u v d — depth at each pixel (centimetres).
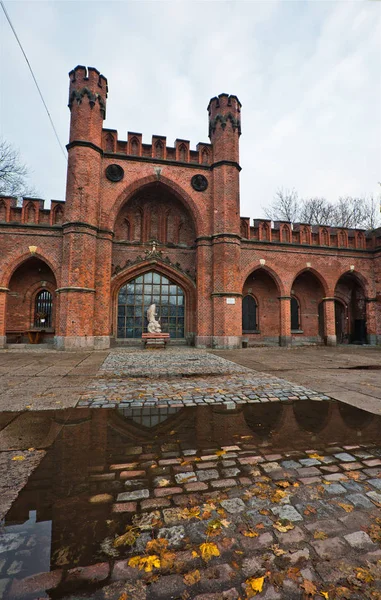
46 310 1898
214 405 574
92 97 1681
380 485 296
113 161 1769
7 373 879
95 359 1206
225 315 1731
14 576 183
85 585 178
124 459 351
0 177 2436
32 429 444
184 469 328
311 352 1569
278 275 2017
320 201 4006
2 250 1636
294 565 194
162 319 1977
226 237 1780
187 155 1891
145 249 1953
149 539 218
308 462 346
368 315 2169
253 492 282
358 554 203
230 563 196
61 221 1720
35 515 246
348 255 2166
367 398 623
